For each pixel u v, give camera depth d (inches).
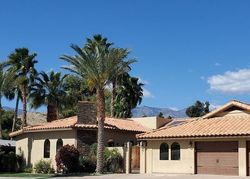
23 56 2233.0
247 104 1395.2
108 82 1491.1
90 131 1599.4
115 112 2508.6
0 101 1882.4
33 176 1418.6
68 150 1510.8
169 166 1396.4
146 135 1441.9
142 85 2613.2
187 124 1455.5
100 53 1480.1
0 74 1834.4
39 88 2276.1
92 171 1539.1
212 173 1306.6
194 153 1347.2
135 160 1498.5
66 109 2503.7
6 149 1887.3
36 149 1694.1
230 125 1326.3
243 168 1239.5
